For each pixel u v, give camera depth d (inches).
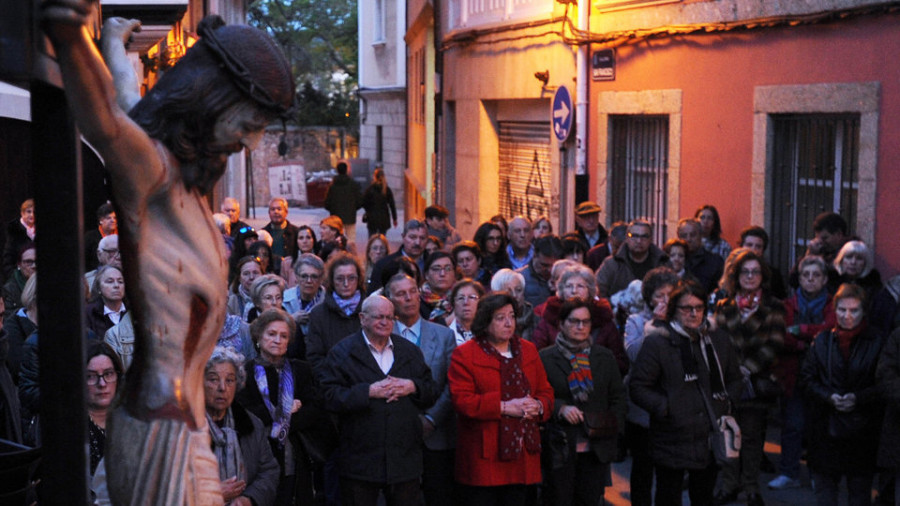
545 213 674.8
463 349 263.6
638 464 296.7
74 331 67.2
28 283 263.9
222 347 210.1
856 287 285.9
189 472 74.7
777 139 445.1
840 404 280.7
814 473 292.4
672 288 295.6
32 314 264.2
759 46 446.0
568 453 274.2
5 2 58.1
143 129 73.7
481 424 262.2
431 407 274.7
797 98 422.6
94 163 386.6
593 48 573.3
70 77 63.2
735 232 466.0
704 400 276.5
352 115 2231.8
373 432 257.1
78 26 60.6
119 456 74.6
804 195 433.1
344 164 1018.7
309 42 2284.7
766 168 444.8
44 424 67.2
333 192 1013.2
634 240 400.5
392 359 264.4
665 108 511.2
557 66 619.5
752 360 311.6
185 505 74.0
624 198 564.4
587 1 575.5
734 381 283.9
